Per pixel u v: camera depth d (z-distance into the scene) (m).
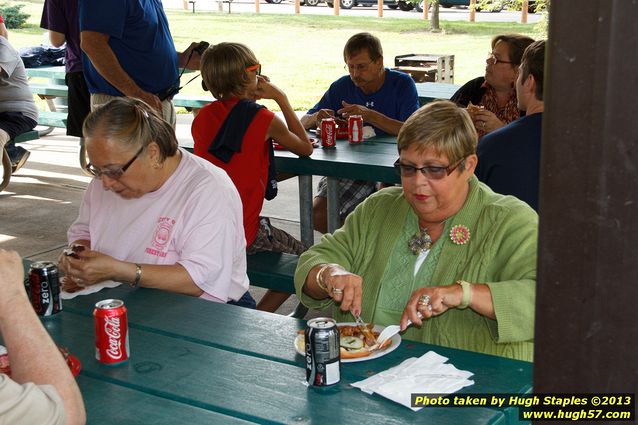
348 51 5.21
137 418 1.83
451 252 2.42
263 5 25.83
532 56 3.26
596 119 1.04
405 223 2.55
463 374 1.97
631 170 1.05
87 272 2.65
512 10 19.83
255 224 4.11
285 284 3.83
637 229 1.07
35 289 2.51
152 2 5.20
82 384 2.02
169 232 2.84
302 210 4.80
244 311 2.52
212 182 2.85
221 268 2.82
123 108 2.71
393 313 2.50
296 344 2.16
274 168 4.18
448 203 2.39
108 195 2.97
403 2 23.89
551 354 1.15
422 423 1.75
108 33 4.91
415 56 9.23
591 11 1.02
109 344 2.12
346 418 1.79
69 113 5.96
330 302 2.61
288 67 15.14
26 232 6.08
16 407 1.54
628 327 1.10
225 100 4.10
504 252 2.34
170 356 2.18
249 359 2.14
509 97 4.68
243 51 4.04
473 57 14.83
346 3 24.84
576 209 1.08
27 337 1.74
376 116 5.12
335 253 2.61
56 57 9.08
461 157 2.33
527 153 3.21
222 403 1.89
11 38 16.78
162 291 2.72
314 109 5.51
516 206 2.40
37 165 8.05
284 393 1.93
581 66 1.04
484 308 2.16
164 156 2.79
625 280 1.08
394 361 2.09
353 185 5.07
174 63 5.46
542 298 1.14
